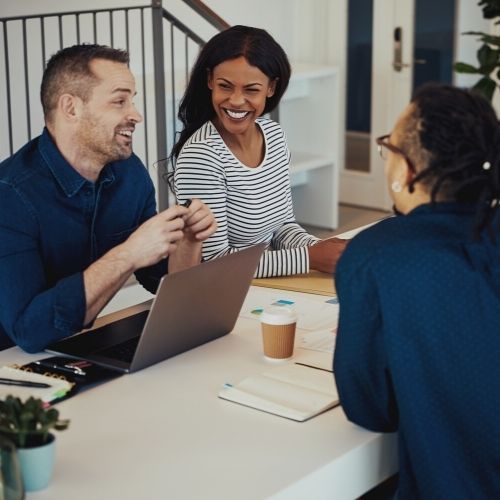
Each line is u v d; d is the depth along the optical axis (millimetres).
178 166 2740
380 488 2045
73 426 1814
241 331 2332
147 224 2203
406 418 1684
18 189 2266
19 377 1996
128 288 2734
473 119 1640
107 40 5758
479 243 1655
